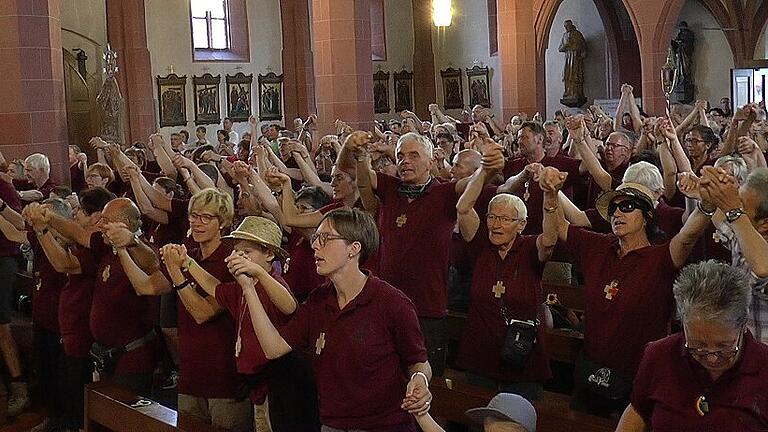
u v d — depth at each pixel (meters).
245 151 13.80
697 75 27.56
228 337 5.00
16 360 7.52
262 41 26.42
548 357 5.84
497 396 3.68
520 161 8.17
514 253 5.31
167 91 24.06
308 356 4.67
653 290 4.52
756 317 4.08
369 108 15.49
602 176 6.45
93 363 6.56
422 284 5.73
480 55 29.00
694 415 3.03
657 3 20.72
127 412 5.20
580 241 4.89
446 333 5.89
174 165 8.64
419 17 29.88
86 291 6.44
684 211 5.71
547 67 29.23
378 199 6.12
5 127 11.05
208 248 5.11
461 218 5.50
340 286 3.96
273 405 4.67
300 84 25.83
